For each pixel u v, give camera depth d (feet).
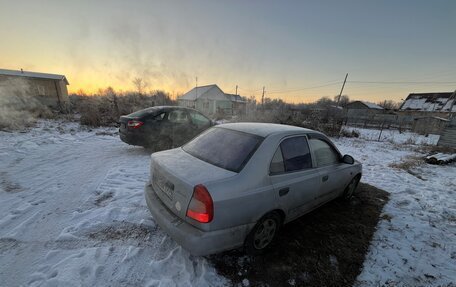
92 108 49.26
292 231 9.90
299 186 8.71
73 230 8.64
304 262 8.00
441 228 11.14
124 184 13.39
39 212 9.78
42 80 81.30
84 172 15.08
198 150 8.95
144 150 21.88
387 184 17.52
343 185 12.25
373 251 8.94
